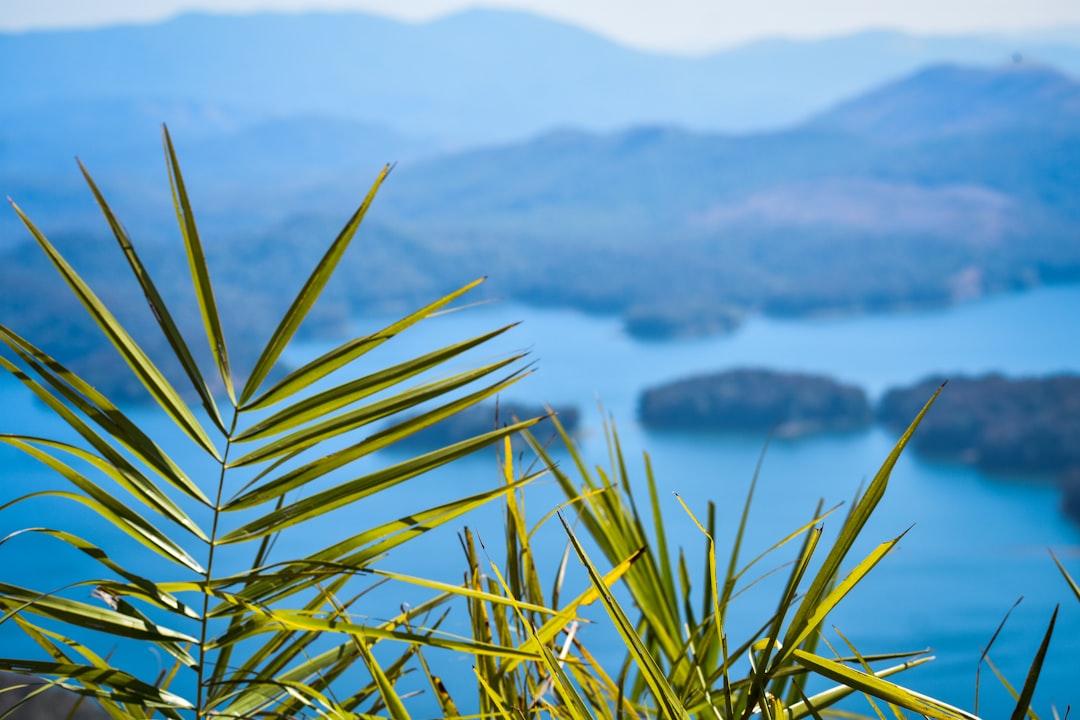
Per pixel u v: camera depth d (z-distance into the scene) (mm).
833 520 26781
